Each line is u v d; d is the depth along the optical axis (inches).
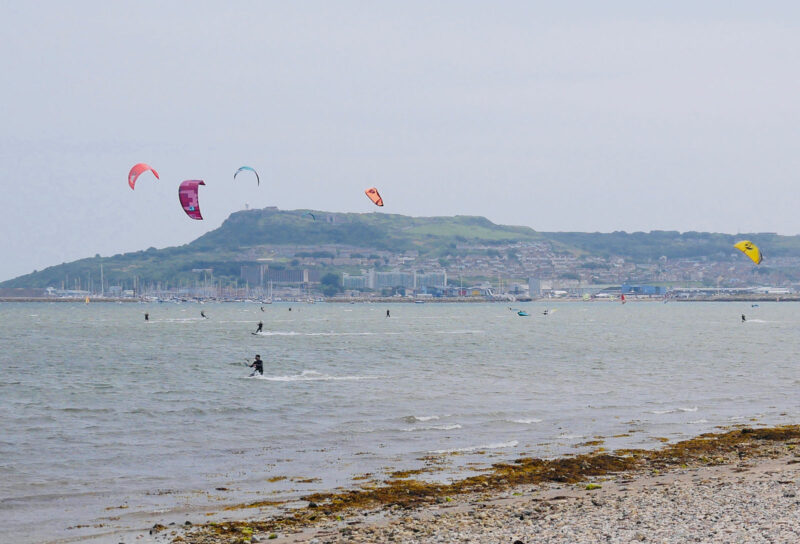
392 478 1327.5
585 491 1192.8
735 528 895.7
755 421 1886.1
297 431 1791.3
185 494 1245.1
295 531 1013.8
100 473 1393.9
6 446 1640.0
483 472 1354.6
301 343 5152.6
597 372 3134.8
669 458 1450.5
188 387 2637.8
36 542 1010.7
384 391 2488.9
